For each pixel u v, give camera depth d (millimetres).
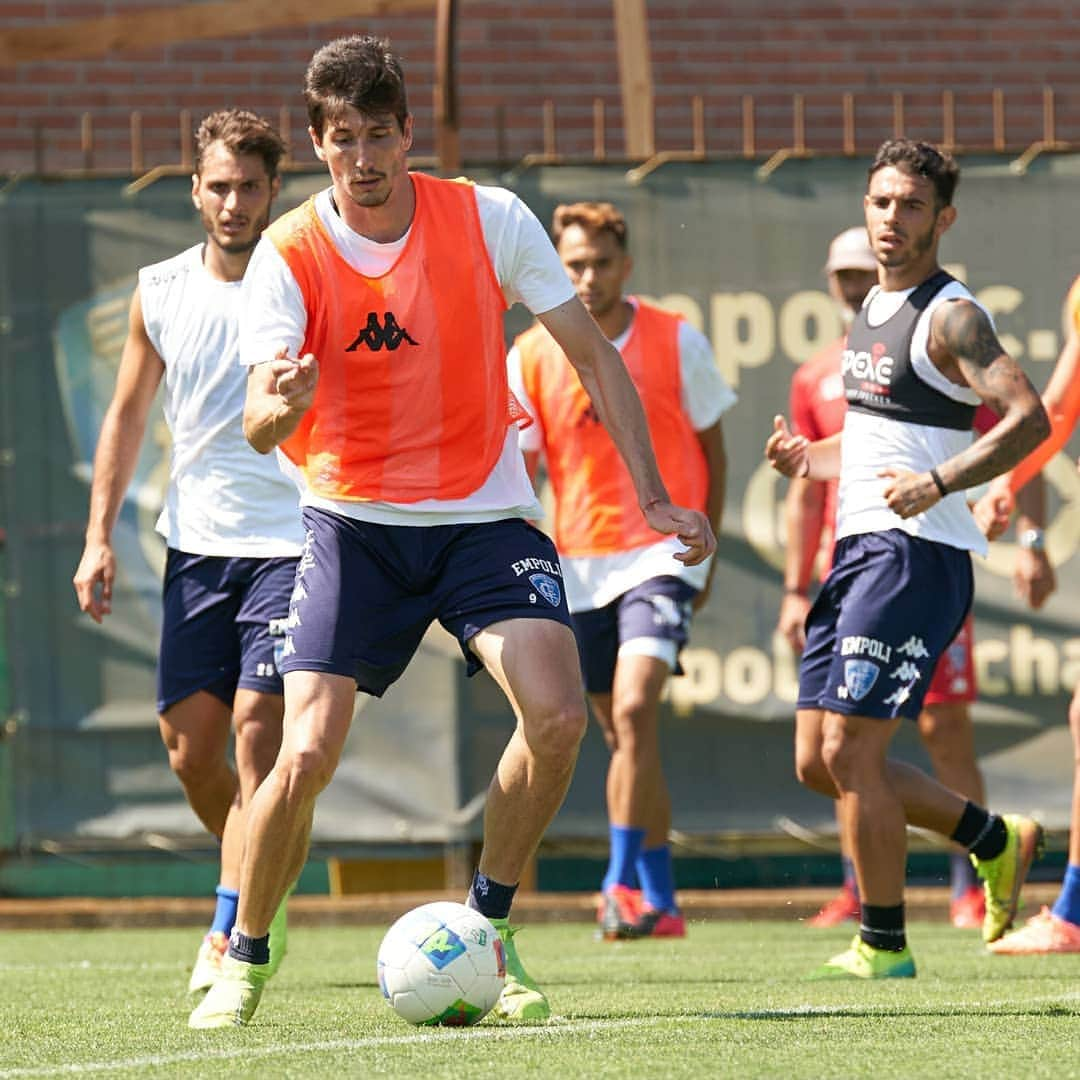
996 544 28781
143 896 29875
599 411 14500
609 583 25141
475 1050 12734
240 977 14688
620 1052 12602
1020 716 28703
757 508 28922
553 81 35406
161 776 28906
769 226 29125
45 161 34469
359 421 14289
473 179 29109
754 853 28812
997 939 21359
